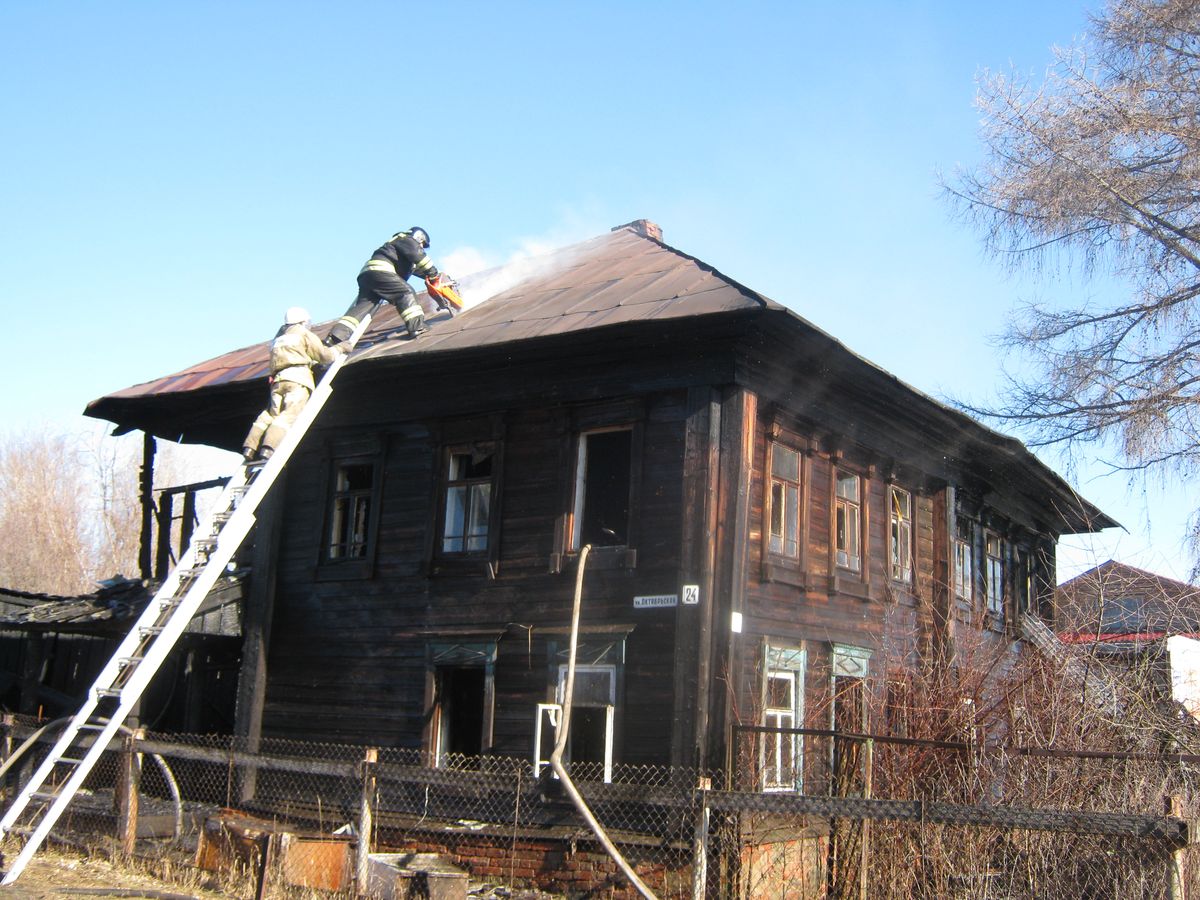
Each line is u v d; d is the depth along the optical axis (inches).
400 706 548.1
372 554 579.8
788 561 534.3
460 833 488.4
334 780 553.3
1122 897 347.6
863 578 602.5
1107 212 630.5
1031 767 422.6
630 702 478.6
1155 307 630.5
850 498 609.6
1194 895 353.1
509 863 475.8
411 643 553.6
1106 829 293.6
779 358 512.1
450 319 607.5
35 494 2026.3
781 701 523.5
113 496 2038.6
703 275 540.7
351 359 555.8
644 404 507.5
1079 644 494.9
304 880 406.9
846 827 433.1
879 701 486.9
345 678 571.2
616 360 514.9
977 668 493.0
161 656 403.5
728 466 479.2
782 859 454.0
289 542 616.1
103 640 704.4
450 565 551.2
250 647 599.2
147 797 562.9
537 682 508.7
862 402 596.7
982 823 307.0
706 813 341.4
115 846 452.8
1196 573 553.3
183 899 385.1
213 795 602.2
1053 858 366.0
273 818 557.3
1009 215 649.6
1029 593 890.7
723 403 487.2
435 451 573.6
